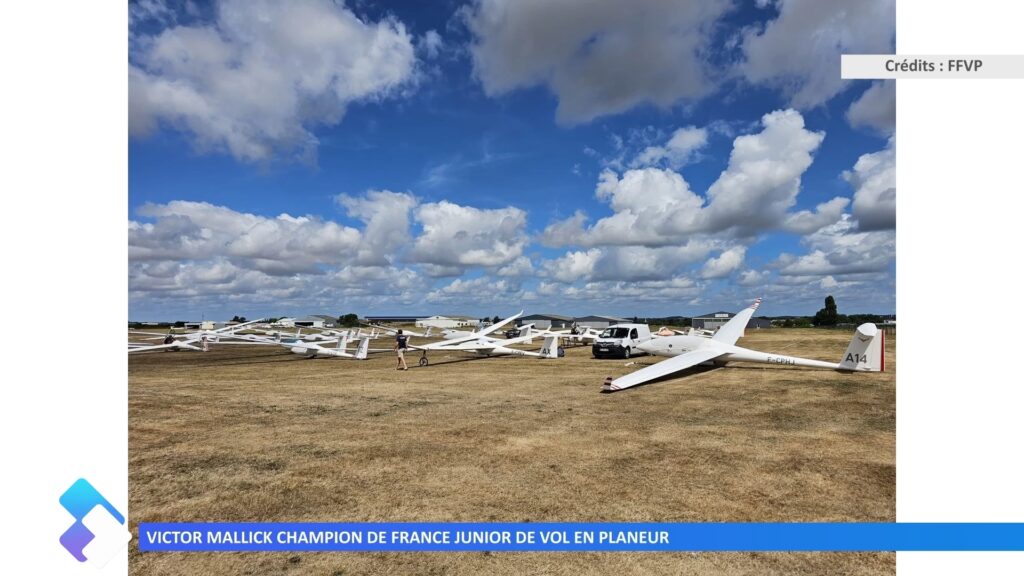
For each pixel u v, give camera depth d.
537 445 7.11
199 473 6.12
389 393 12.09
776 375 13.93
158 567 4.00
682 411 9.33
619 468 6.09
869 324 14.14
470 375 15.95
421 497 5.28
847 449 6.78
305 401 11.02
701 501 5.07
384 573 3.88
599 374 15.95
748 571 3.84
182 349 33.72
